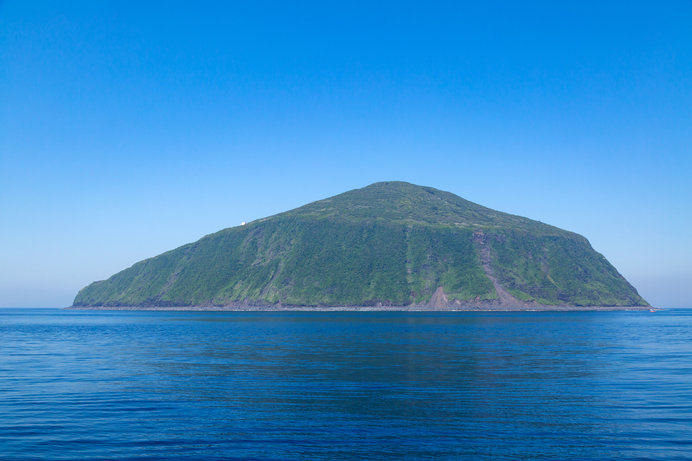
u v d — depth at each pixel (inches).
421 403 1213.7
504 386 1435.8
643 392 1338.6
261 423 1040.2
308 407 1176.2
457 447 892.0
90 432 986.7
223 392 1359.5
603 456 850.8
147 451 880.9
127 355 2300.7
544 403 1210.6
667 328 4589.1
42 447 900.6
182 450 884.6
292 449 885.2
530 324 5305.1
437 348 2586.1
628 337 3400.6
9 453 871.1
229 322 6023.6
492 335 3604.8
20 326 5511.8
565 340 3115.2
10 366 1911.9
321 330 4274.1
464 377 1601.9
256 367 1849.2
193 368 1828.2
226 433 975.6
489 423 1034.7
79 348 2699.3
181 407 1181.7
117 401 1248.8
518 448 887.1
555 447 892.0
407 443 913.5
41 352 2479.1
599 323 5610.2
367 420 1059.3
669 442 916.6
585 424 1025.5
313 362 1996.8
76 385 1472.7
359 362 1993.1
